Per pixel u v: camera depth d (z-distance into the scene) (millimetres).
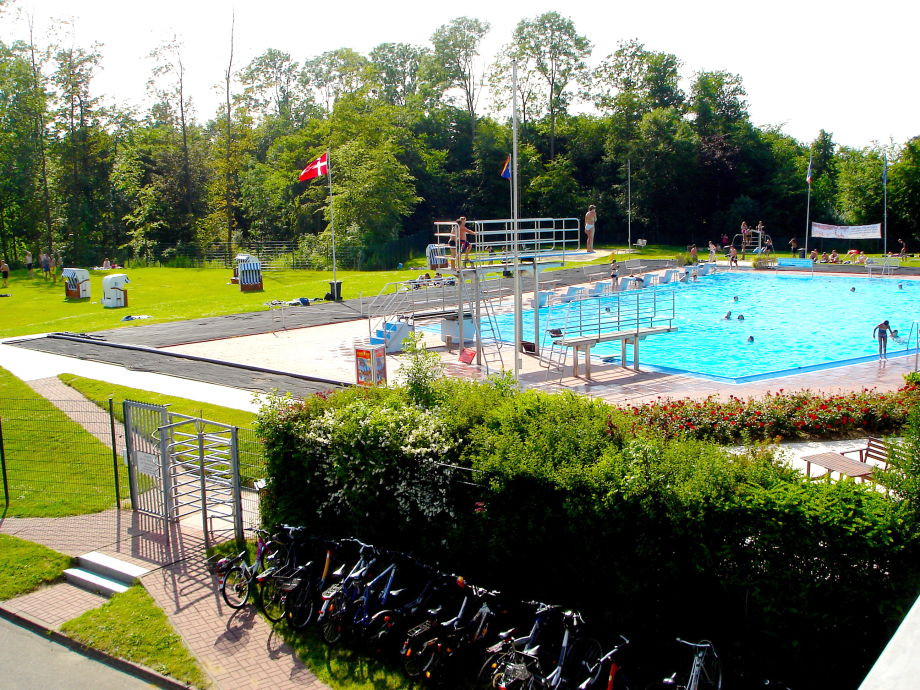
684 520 8586
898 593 7484
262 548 11281
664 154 83125
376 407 11891
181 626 10625
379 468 10953
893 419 17125
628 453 9383
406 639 9227
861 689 2283
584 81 91375
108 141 78625
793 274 54938
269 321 36125
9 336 34375
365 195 66625
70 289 46844
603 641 9148
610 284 45125
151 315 38688
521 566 10039
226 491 13758
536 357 27672
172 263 68625
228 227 73000
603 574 9305
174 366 26953
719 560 8445
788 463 9344
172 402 21641
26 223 73500
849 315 37625
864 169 79562
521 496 9906
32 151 71750
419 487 10766
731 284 51281
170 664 9750
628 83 92438
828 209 83750
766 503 8219
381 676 9266
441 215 87688
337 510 11727
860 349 29062
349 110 76688
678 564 8750
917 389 18141
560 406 10992
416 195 83438
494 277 49062
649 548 8836
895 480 8016
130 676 9734
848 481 8516
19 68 69188
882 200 76812
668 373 24406
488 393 12109
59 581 12398
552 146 90688
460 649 9047
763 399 18734
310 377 24344
